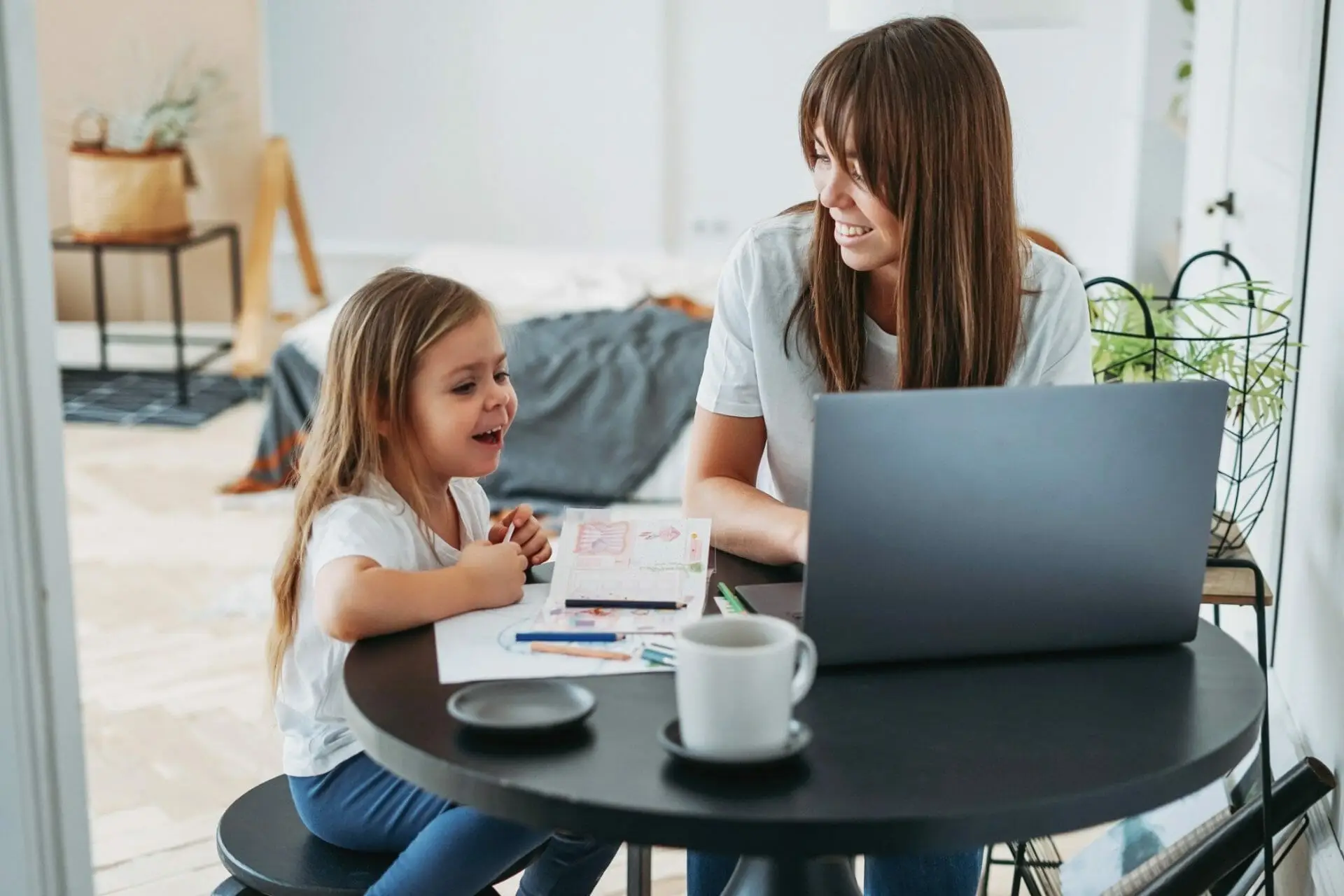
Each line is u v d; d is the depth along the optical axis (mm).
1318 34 2150
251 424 5559
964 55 1617
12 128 1370
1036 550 1364
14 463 1411
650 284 5559
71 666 1508
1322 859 1889
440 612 1480
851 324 1767
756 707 1146
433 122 6973
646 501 4371
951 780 1160
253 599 3850
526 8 6789
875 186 1620
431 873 1492
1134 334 2143
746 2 6664
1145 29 5336
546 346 4621
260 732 3111
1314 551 2045
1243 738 1263
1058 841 2557
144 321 6496
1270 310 2117
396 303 1632
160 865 2586
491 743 1216
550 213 7012
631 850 1724
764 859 1503
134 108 6125
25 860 1460
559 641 1436
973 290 1680
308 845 1636
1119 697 1324
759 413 1864
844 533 1310
